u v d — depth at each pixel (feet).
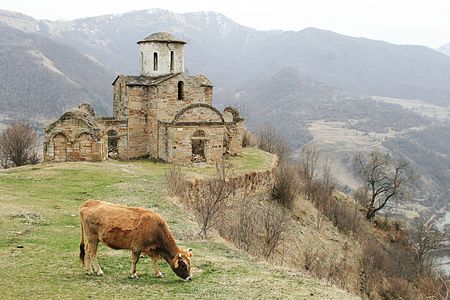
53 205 71.51
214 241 62.54
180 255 42.45
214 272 46.70
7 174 97.91
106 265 46.42
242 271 47.88
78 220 64.08
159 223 42.37
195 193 98.43
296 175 153.99
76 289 38.68
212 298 39.11
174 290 40.34
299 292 42.73
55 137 122.11
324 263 96.73
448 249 194.08
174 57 144.87
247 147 175.73
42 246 50.98
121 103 148.05
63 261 46.21
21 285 38.88
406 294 112.78
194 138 129.80
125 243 41.60
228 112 150.41
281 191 130.72
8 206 66.95
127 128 141.18
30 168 106.52
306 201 146.51
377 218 188.85
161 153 136.05
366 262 122.01
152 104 139.85
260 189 125.39
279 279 46.55
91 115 135.54
